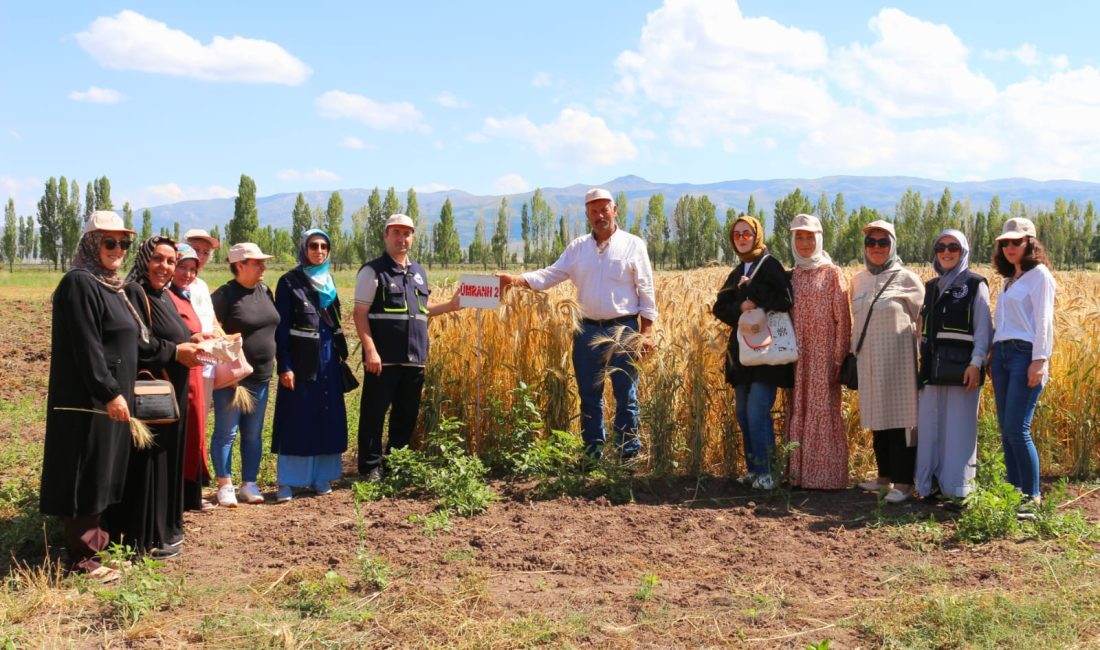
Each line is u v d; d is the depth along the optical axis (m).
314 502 6.95
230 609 4.53
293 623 4.34
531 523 6.26
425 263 103.06
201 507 6.45
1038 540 5.63
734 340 7.09
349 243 90.38
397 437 7.64
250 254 6.70
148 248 5.52
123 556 5.11
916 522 6.08
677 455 7.67
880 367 6.65
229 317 6.67
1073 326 8.10
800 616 4.47
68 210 88.75
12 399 12.10
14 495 6.53
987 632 4.11
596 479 7.27
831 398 7.02
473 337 8.38
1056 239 99.62
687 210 92.56
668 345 7.86
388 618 4.41
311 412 7.02
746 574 5.16
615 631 4.31
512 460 7.75
